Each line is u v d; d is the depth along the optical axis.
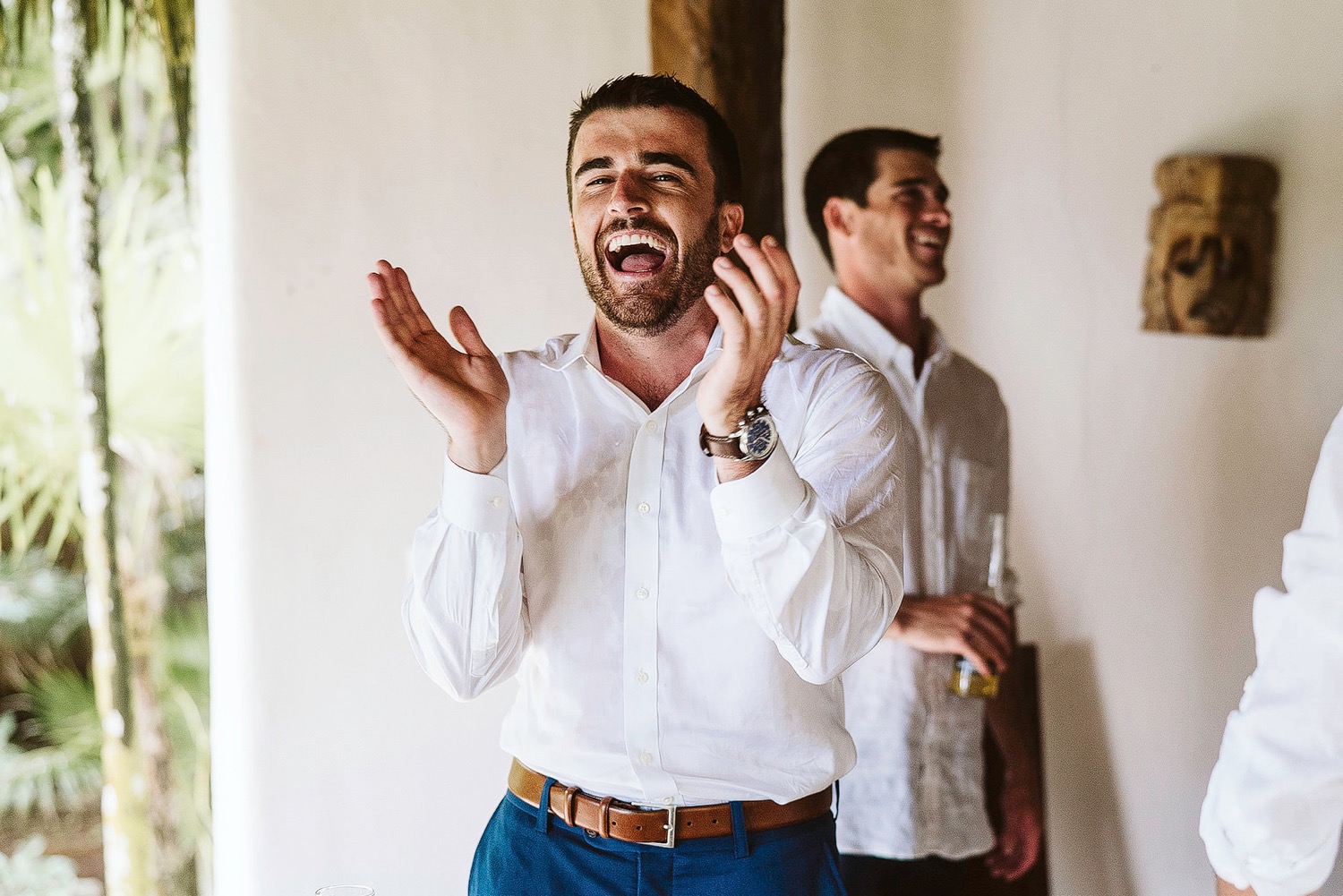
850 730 2.50
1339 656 1.27
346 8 2.48
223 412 2.50
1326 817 1.31
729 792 1.45
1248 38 2.71
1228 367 2.76
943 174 2.71
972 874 2.56
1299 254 2.73
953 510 2.62
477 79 2.54
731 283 1.24
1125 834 2.78
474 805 2.54
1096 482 2.74
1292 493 2.76
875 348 2.61
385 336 1.40
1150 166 2.75
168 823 3.47
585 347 1.56
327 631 2.48
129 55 4.00
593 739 1.48
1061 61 2.74
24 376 4.27
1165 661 2.80
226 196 2.45
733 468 1.32
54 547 4.81
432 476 2.53
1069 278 2.76
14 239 4.54
